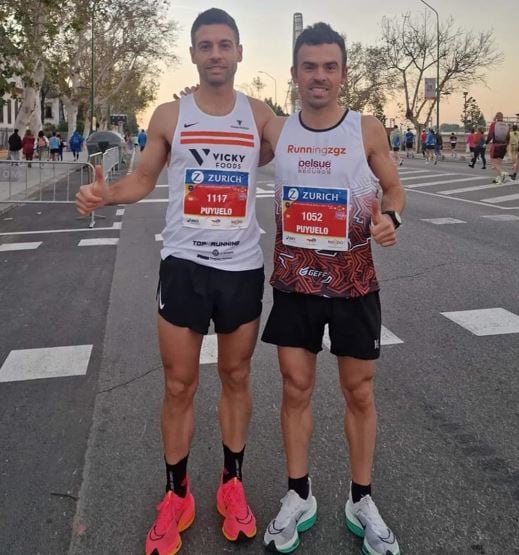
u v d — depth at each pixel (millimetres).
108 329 5895
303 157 2678
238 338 2873
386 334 5570
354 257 2699
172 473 2910
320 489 3262
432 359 4996
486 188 17641
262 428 3918
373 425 2869
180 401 2867
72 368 4949
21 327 6012
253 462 3531
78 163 13156
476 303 6461
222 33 2627
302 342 2809
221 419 3029
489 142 19359
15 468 3494
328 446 3689
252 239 2842
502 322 5848
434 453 3594
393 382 4570
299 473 2904
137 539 2898
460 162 33594
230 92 2734
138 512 3096
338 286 2699
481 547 2799
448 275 7641
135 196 2840
